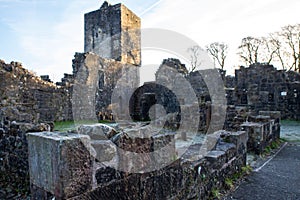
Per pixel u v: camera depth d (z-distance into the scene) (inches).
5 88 339.9
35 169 68.9
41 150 66.3
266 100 547.2
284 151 228.2
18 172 134.3
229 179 142.8
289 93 527.5
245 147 174.2
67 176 61.5
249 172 163.6
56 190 61.7
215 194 123.3
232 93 569.3
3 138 147.7
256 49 893.8
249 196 124.9
